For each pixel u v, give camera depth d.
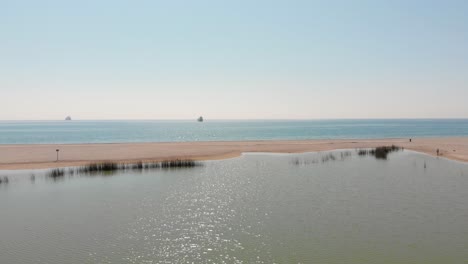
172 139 127.94
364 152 67.75
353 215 27.70
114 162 54.34
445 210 28.77
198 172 48.81
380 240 22.44
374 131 173.62
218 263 19.41
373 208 29.59
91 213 29.00
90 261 19.80
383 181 41.12
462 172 47.03
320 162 57.97
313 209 29.53
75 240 23.05
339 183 40.28
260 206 30.72
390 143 91.19
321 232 24.03
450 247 21.20
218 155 66.69
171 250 21.34
